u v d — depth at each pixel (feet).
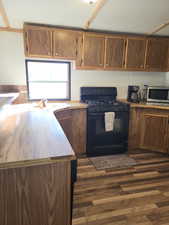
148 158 9.37
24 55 9.30
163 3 5.98
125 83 11.25
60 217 3.40
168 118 9.29
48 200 3.25
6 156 3.00
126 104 9.64
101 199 6.08
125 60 9.82
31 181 3.07
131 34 9.77
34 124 5.03
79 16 7.29
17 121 5.32
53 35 8.62
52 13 6.97
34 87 10.11
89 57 9.32
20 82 9.64
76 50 9.08
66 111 8.48
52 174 3.18
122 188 6.70
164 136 9.56
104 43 9.37
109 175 7.63
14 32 9.04
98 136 9.47
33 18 7.54
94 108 9.08
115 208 5.66
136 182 7.12
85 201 5.96
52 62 9.91
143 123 9.89
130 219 5.22
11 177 2.96
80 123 9.19
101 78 10.81
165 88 9.96
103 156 9.59
